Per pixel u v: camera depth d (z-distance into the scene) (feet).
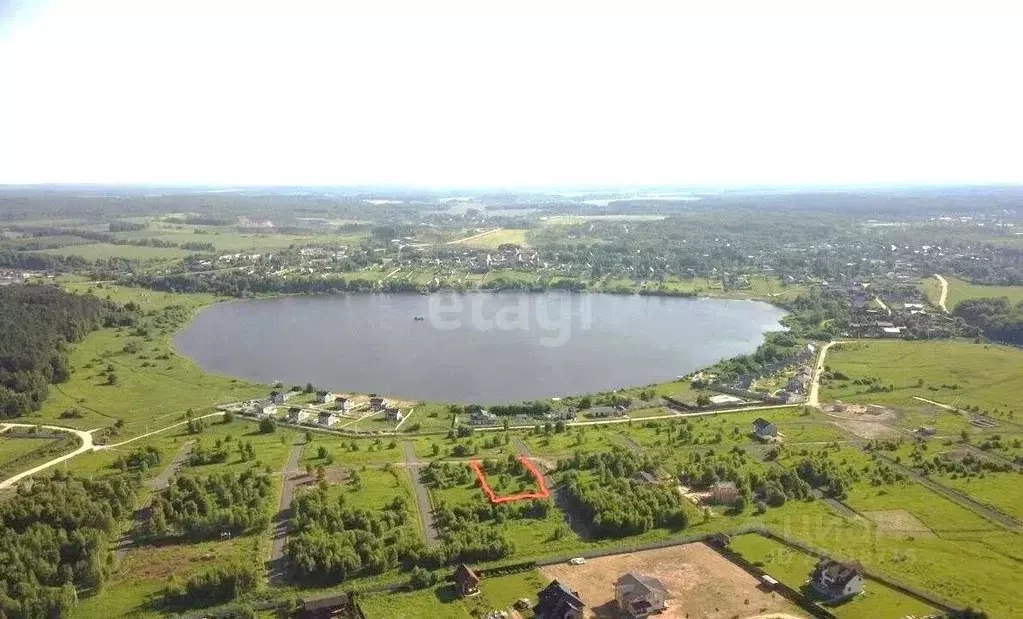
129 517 582.76
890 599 471.62
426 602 472.44
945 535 565.12
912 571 507.30
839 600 470.39
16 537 511.81
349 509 576.20
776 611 459.73
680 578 500.33
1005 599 471.62
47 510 547.49
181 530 553.23
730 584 492.13
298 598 472.85
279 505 602.85
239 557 520.01
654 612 456.45
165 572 502.79
